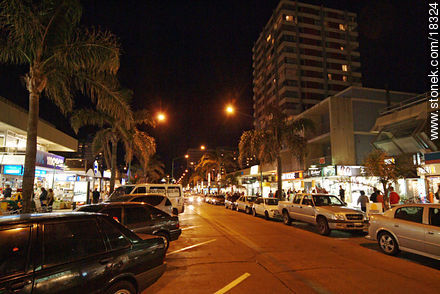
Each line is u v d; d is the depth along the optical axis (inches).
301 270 265.3
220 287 219.6
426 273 258.7
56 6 362.3
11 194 649.6
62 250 136.9
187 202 1692.9
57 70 398.6
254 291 211.2
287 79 2625.5
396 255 326.3
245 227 564.4
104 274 146.2
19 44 353.1
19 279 117.1
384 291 211.5
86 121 729.6
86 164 957.8
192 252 339.3
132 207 319.0
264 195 1332.4
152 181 2645.2
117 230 168.2
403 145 810.8
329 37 2802.7
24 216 140.0
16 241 125.6
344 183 962.7
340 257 318.0
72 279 132.1
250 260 302.2
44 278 123.6
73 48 364.5
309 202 533.6
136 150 951.0
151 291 211.3
